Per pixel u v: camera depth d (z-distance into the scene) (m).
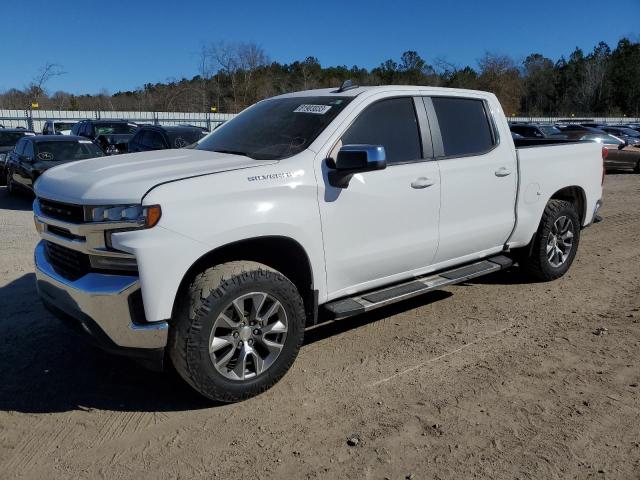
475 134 5.05
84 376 4.06
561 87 88.00
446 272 5.04
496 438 3.25
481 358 4.30
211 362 3.45
